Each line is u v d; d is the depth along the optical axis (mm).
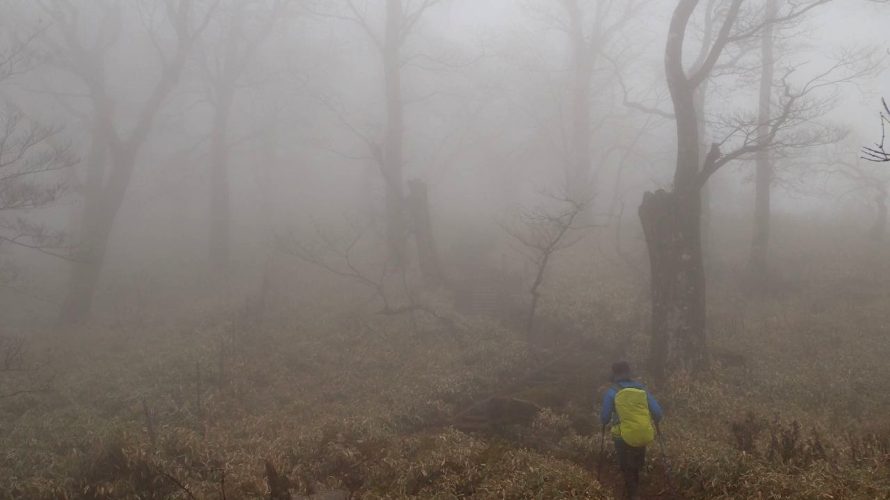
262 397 11750
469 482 7500
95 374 12766
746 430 8156
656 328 12977
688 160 13039
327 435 9211
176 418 10422
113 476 8102
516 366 13531
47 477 8047
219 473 8000
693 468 7500
